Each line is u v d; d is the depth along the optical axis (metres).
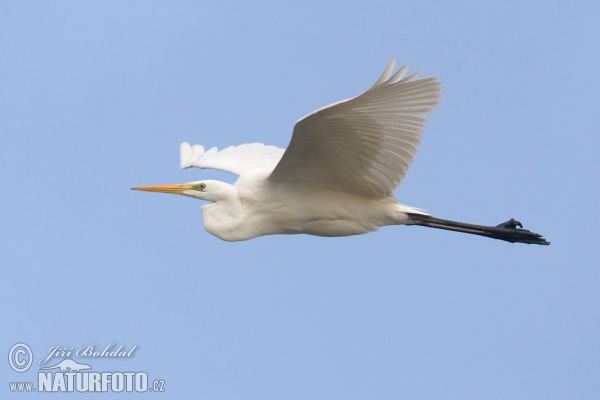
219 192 11.70
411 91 9.16
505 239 12.46
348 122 9.54
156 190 11.97
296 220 11.47
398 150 9.91
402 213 11.50
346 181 10.84
